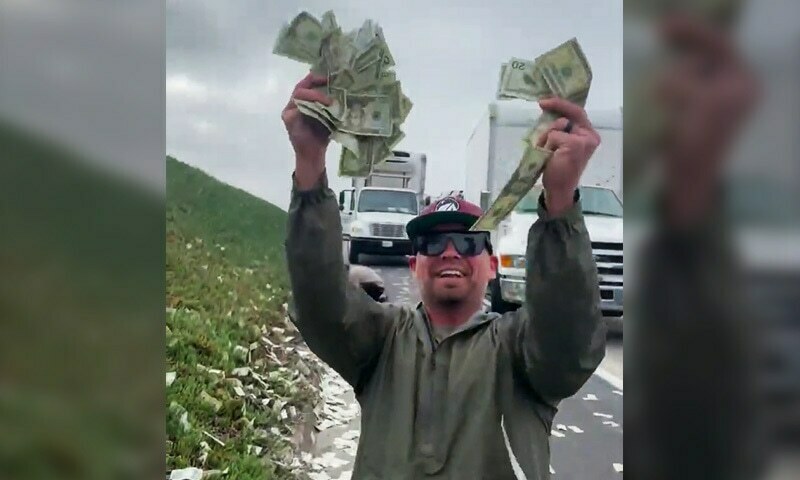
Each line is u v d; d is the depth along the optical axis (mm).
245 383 2311
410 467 1609
